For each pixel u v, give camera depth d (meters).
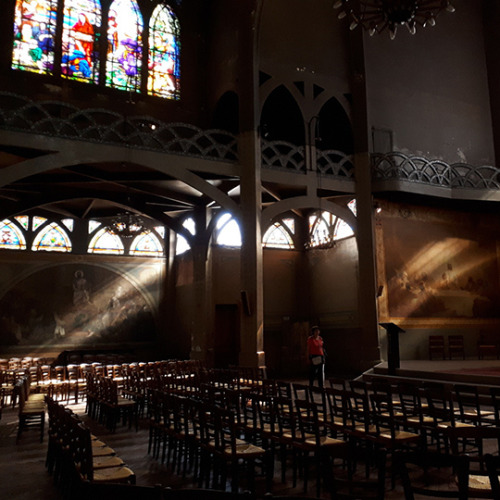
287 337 24.39
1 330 23.34
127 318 25.95
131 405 10.77
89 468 5.02
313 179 18.94
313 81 19.69
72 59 19.30
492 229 22.97
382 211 20.41
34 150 15.28
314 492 6.23
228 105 21.59
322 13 20.41
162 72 21.14
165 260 27.14
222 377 13.54
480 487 4.45
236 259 24.59
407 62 22.03
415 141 21.42
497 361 18.25
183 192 21.50
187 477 7.11
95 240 25.92
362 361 18.78
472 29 24.33
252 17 18.25
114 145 15.77
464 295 21.52
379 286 19.03
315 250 24.83
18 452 8.93
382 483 3.82
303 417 7.29
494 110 23.72
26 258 24.30
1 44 18.08
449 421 7.45
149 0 21.20
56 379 16.53
